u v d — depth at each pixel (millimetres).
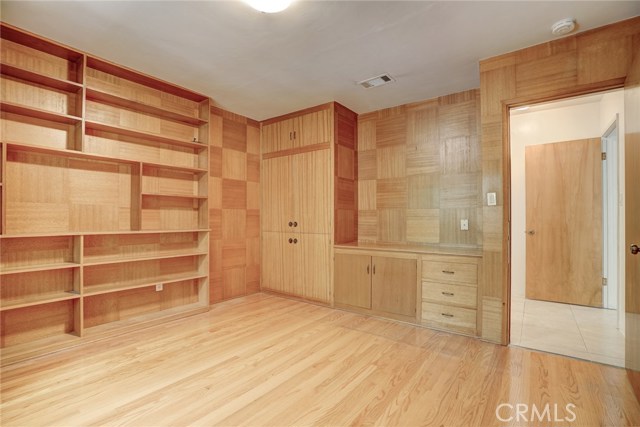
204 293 3742
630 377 2088
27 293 2590
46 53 2680
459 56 2752
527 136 4398
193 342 2791
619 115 3215
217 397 1952
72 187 2852
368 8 2107
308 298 4082
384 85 3393
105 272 3061
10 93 2504
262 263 4602
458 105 3592
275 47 2621
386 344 2760
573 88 2402
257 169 4625
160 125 3484
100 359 2441
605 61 2283
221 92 3602
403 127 3996
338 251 3822
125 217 3193
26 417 1738
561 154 4141
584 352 2584
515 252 4484
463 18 2207
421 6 2082
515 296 4438
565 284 4078
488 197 2770
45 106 2680
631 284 2061
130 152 3238
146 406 1853
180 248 3662
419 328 3160
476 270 2906
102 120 3023
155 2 2061
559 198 4137
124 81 3184
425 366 2355
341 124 4027
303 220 4145
